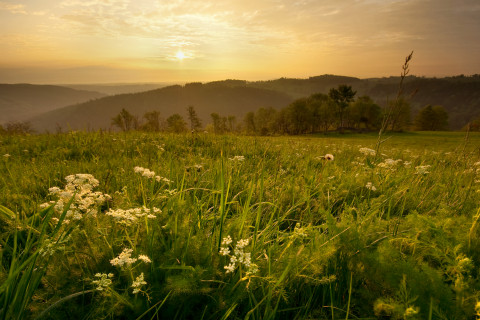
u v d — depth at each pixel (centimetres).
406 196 322
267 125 13600
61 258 170
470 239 185
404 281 140
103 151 697
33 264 142
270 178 407
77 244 184
